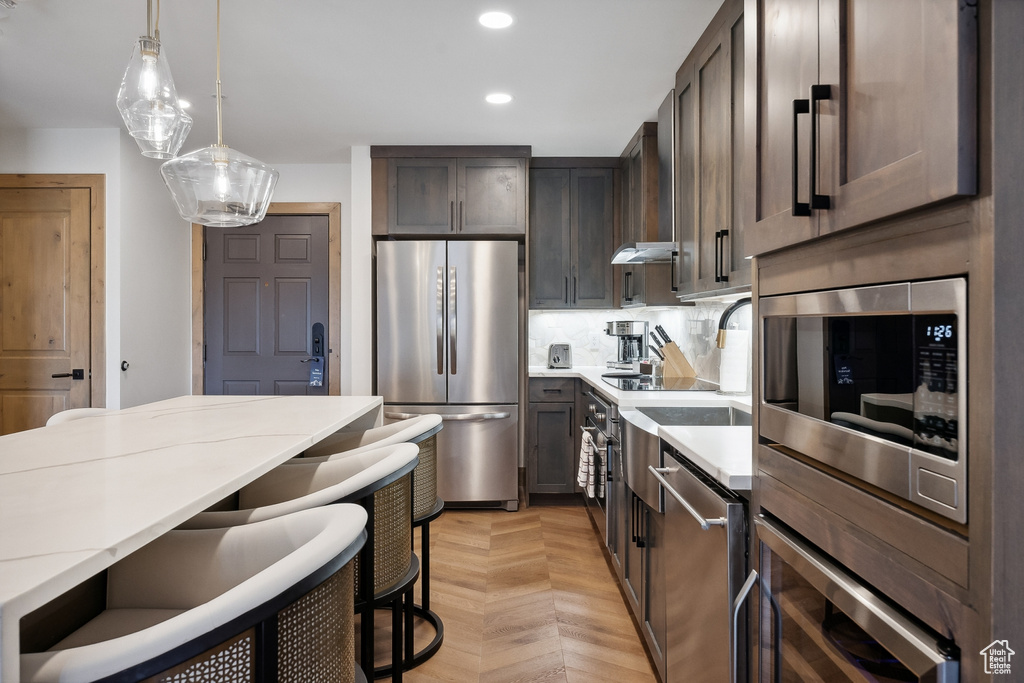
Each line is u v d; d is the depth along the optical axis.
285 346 4.91
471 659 2.28
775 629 1.19
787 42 1.13
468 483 4.18
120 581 1.28
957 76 0.68
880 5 0.84
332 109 3.59
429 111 3.62
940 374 0.74
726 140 2.40
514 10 2.47
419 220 4.30
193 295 4.88
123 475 1.25
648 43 2.77
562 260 4.55
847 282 0.96
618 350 4.64
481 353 4.18
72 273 3.96
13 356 3.99
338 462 1.69
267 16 2.50
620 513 2.76
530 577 3.05
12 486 1.16
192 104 3.51
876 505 0.87
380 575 1.74
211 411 2.34
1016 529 0.66
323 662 0.91
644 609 2.24
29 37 2.70
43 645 1.19
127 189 4.04
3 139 3.97
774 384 1.23
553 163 4.57
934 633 0.75
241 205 2.09
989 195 0.66
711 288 2.61
